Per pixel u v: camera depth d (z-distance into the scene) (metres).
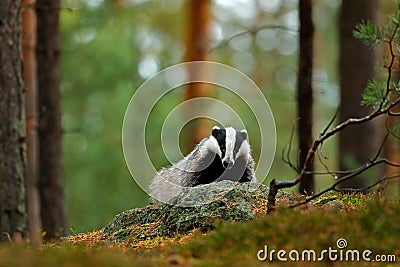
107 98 32.50
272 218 8.08
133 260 7.39
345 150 16.36
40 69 16.56
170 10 30.86
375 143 16.34
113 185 31.91
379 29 9.71
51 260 7.31
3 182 11.28
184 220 9.27
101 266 7.11
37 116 16.55
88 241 9.97
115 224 10.43
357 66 16.28
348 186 15.28
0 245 9.17
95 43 31.52
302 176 8.60
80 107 33.19
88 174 32.22
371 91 9.80
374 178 14.72
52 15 16.59
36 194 20.14
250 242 7.74
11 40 11.45
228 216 9.14
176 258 7.60
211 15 24.23
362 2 16.27
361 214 8.12
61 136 16.72
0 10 11.37
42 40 16.56
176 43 33.31
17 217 11.38
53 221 16.44
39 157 16.55
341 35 16.53
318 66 33.06
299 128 13.34
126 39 32.06
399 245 7.67
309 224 7.92
